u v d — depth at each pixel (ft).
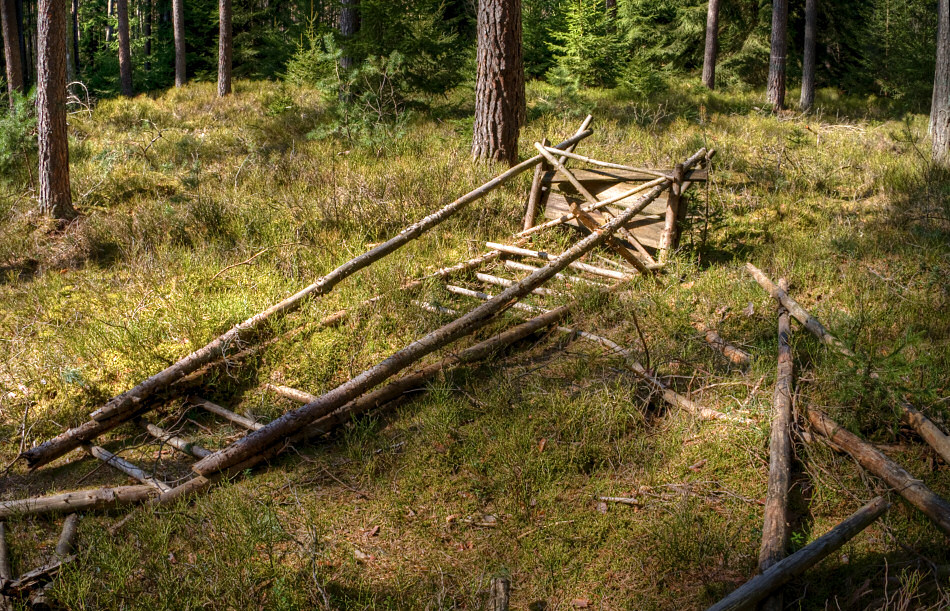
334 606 10.59
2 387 17.04
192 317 19.13
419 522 12.59
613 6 76.38
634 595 10.82
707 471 13.26
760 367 15.78
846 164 33.96
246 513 12.18
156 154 36.83
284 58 78.07
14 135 32.91
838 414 13.66
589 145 36.73
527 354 18.35
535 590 11.05
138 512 12.59
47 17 26.61
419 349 16.42
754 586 9.62
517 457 13.70
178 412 16.28
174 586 10.54
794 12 72.33
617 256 24.30
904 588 9.66
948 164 32.22
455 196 28.43
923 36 65.16
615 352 17.70
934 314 18.08
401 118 40.34
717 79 74.84
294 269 22.57
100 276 23.34
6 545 11.96
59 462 14.88
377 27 44.24
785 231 26.25
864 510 10.89
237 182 31.78
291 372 17.67
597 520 12.34
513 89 32.89
